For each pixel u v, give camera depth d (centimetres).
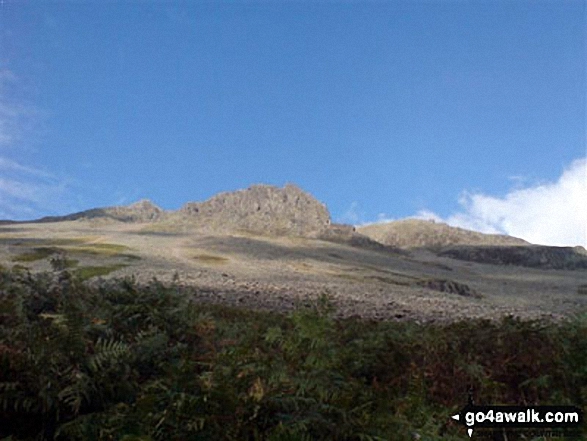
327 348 736
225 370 582
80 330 620
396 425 552
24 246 10506
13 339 628
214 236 19450
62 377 570
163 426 486
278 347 815
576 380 748
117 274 5472
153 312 876
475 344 846
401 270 16838
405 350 809
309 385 569
